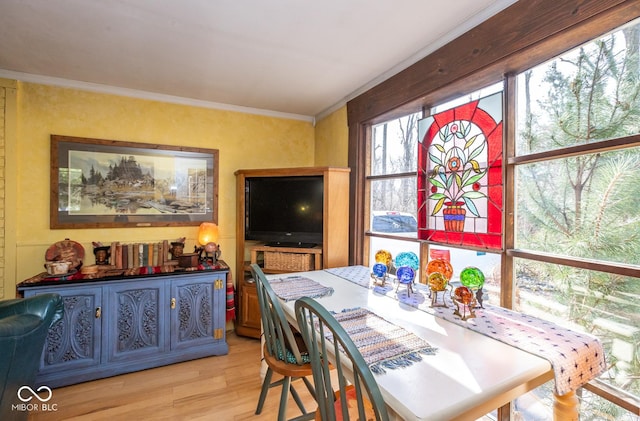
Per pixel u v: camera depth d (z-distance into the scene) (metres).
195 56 2.10
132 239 2.74
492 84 1.76
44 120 2.45
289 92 2.78
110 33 1.82
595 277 1.29
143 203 2.76
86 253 2.58
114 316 2.23
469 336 1.16
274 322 1.54
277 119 3.37
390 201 2.47
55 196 2.47
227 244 3.13
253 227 2.93
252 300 2.87
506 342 1.10
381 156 2.60
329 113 3.20
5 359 1.18
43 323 1.46
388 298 1.63
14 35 1.83
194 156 2.96
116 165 2.66
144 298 2.33
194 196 2.96
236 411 1.86
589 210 1.32
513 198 1.61
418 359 0.98
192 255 2.60
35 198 2.43
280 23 1.71
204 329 2.53
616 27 1.21
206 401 1.95
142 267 2.53
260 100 2.99
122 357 2.26
